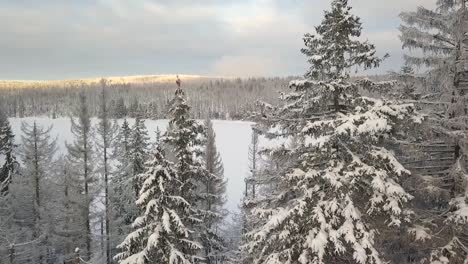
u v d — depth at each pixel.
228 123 168.25
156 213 13.73
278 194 13.03
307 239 10.59
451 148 13.31
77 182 33.19
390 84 11.83
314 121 12.05
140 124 33.47
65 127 151.12
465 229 12.23
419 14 13.01
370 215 11.12
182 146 18.02
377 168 10.98
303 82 11.59
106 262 32.69
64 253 36.50
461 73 12.78
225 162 83.81
